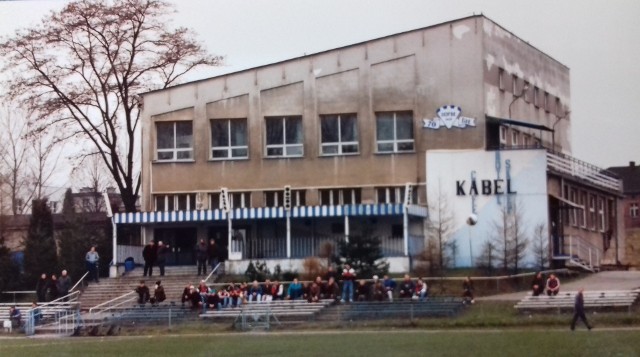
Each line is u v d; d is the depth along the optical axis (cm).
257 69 7406
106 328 5375
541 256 6725
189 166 7419
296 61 7356
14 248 8600
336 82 7300
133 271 7069
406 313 5178
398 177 7156
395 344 4075
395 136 7212
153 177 7444
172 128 7488
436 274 6556
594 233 7994
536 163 6912
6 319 5881
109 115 8294
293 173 7306
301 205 7219
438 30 7162
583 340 4059
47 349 4350
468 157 7031
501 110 7362
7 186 9744
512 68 7612
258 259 6762
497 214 6881
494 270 6612
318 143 7288
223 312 5400
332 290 5594
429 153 7094
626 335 4238
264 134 7362
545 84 8319
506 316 5056
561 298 5097
